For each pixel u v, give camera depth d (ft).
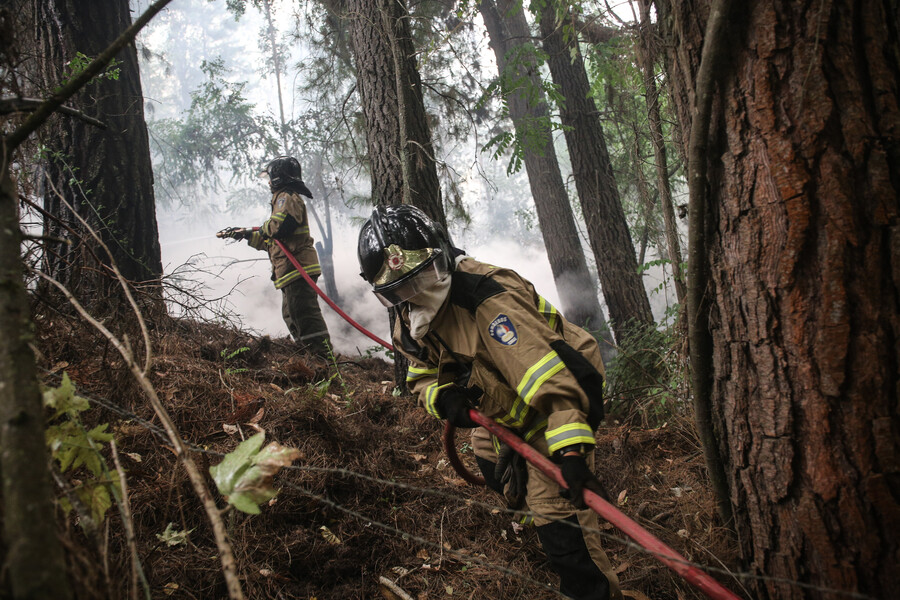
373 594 7.98
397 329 8.16
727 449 6.10
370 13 14.52
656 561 8.10
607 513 5.62
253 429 9.97
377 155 14.42
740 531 5.91
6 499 2.85
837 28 4.90
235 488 4.64
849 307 4.90
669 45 6.51
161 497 7.90
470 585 8.20
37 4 14.01
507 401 6.97
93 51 14.34
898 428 4.85
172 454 8.63
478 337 6.92
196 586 7.18
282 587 7.74
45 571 2.74
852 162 4.89
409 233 6.99
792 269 5.07
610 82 16.69
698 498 8.86
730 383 5.72
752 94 5.16
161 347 11.60
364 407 12.95
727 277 5.58
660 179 10.03
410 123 14.23
